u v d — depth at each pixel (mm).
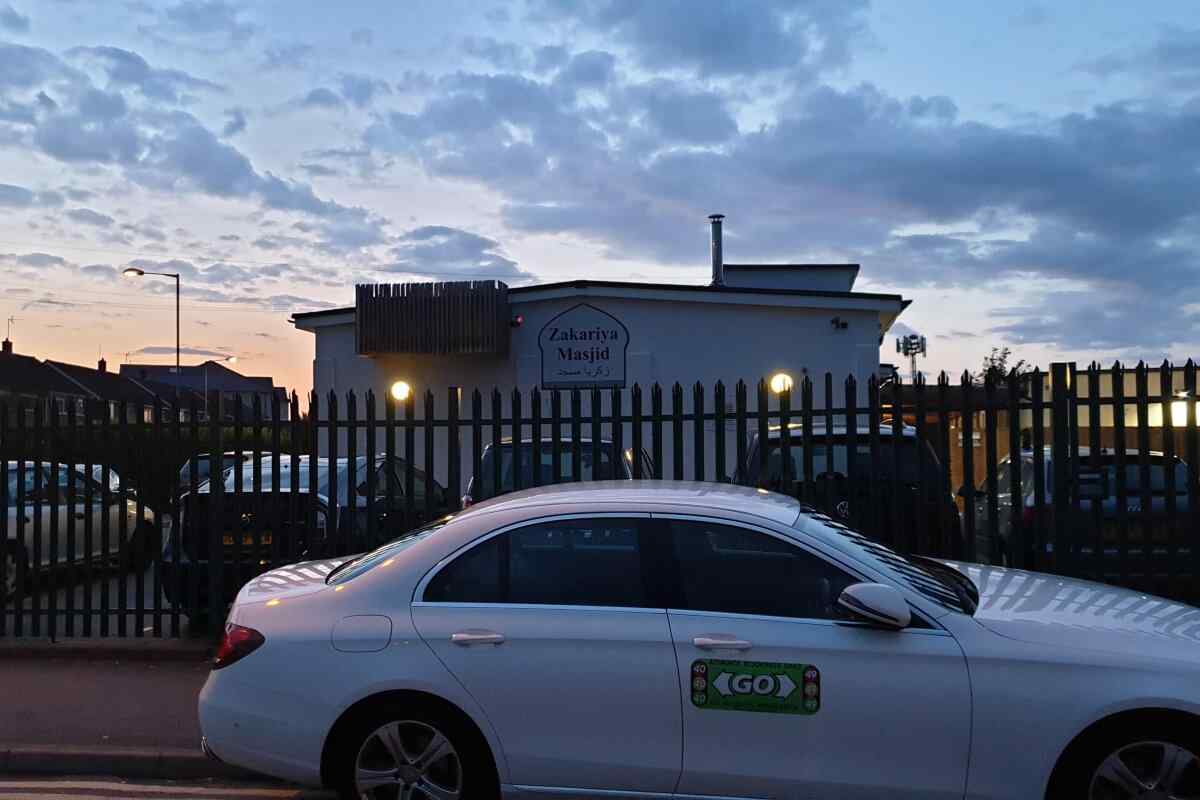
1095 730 3867
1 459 8125
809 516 4699
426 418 7590
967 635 3994
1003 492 10930
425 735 4215
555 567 4340
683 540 4316
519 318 17484
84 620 7996
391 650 4215
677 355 16906
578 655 4102
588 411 16969
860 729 3936
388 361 18172
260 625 4430
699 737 4016
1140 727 3830
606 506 4434
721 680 4012
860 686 3941
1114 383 7035
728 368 16859
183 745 5754
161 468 8047
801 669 3980
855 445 7289
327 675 4234
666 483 5277
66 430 8109
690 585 4223
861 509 7617
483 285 17234
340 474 9500
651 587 4234
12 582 9695
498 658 4141
